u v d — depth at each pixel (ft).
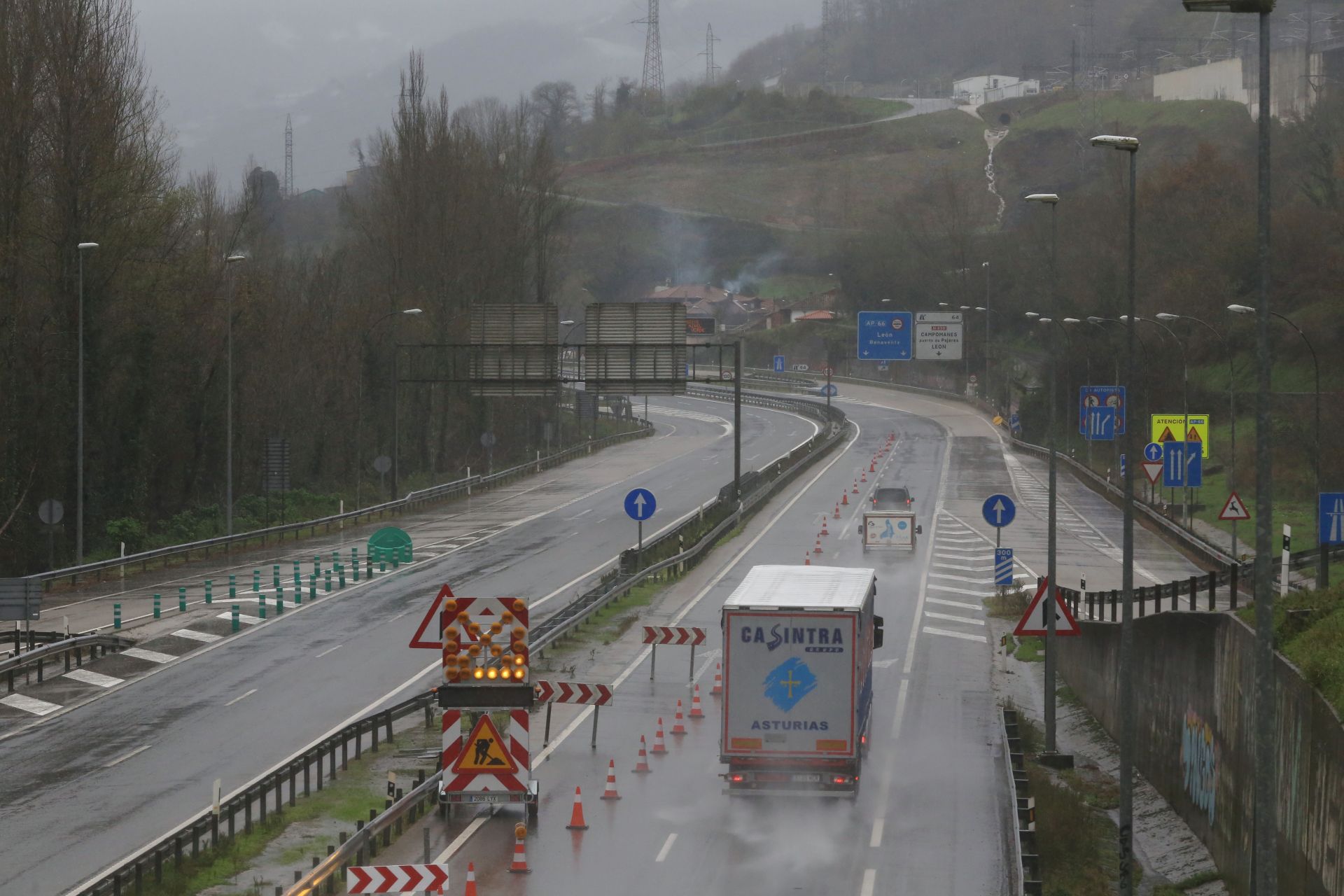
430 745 257.14
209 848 193.06
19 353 540.93
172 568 480.64
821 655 213.87
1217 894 222.28
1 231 531.91
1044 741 290.76
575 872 186.60
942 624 401.70
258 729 270.87
